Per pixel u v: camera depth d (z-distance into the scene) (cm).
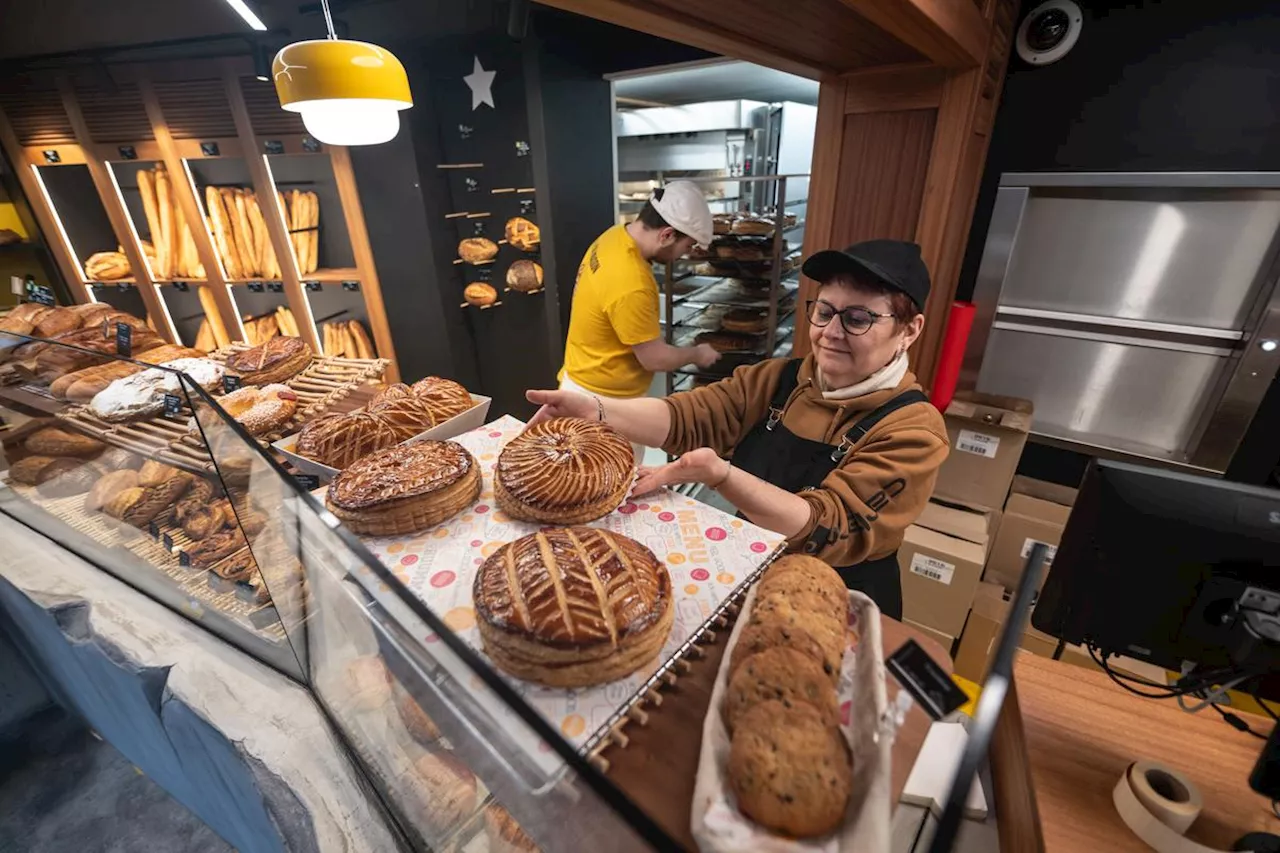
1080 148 206
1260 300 192
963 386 254
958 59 154
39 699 209
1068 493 222
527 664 62
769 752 47
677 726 60
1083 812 90
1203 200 194
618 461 92
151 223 328
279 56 147
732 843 44
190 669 106
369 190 304
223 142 298
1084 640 95
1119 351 221
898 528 112
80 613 122
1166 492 81
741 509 104
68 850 172
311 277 325
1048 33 197
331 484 91
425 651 64
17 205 348
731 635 67
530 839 54
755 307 284
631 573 70
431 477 88
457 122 300
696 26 112
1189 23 180
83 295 370
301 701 97
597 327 231
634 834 45
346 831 79
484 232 323
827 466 124
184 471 114
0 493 146
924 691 54
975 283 238
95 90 300
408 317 333
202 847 171
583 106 295
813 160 211
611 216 336
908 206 197
